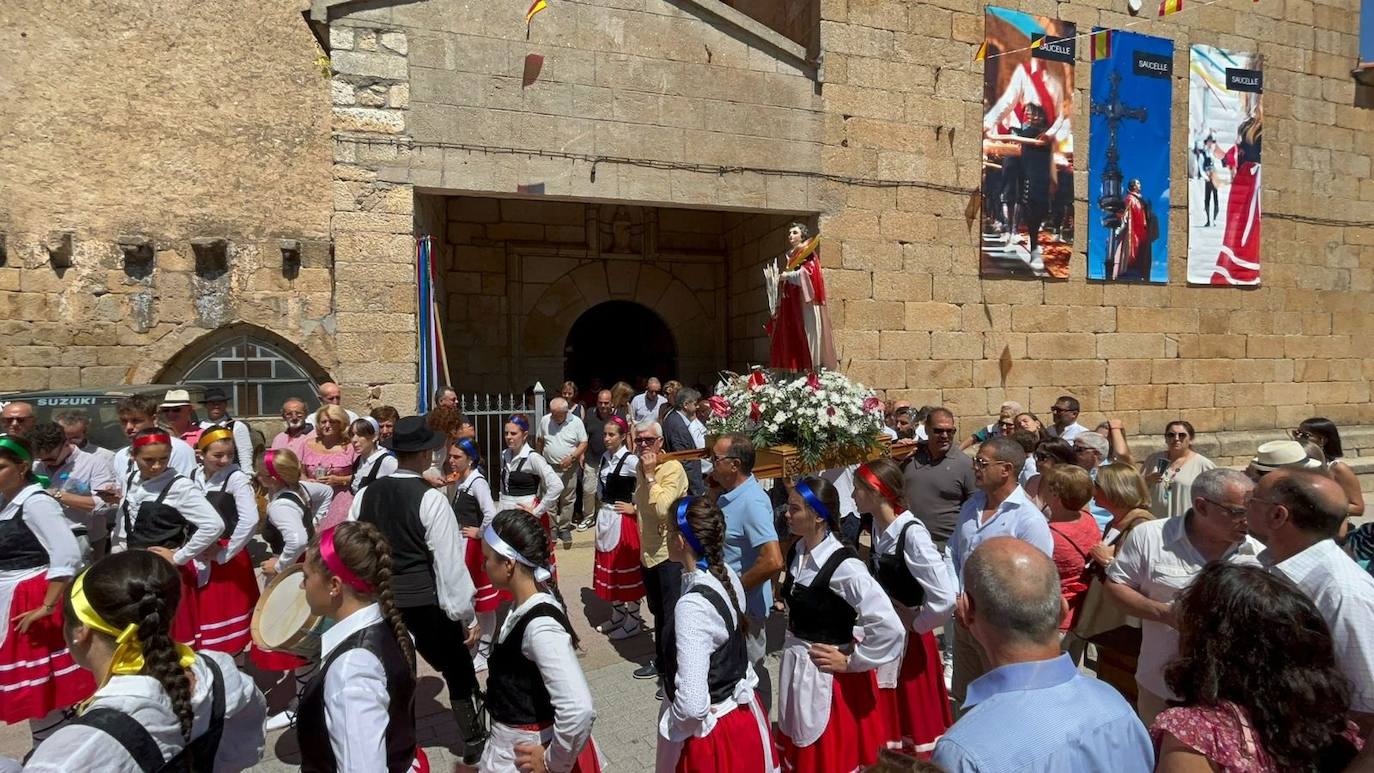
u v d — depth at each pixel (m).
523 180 8.30
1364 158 12.71
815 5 9.56
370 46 7.84
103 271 9.45
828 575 2.98
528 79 8.31
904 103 9.85
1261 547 2.87
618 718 4.47
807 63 9.40
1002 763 1.59
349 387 7.84
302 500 4.59
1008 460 3.69
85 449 5.79
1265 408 12.00
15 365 9.05
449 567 3.58
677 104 8.87
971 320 10.21
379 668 2.21
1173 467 5.84
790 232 8.41
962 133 10.14
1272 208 12.02
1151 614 2.93
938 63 10.01
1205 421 11.57
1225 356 11.73
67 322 9.28
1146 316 11.21
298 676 4.34
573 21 8.47
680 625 2.62
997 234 10.28
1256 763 1.65
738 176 9.11
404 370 7.97
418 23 7.97
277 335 9.96
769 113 9.24
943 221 10.06
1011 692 1.73
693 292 12.62
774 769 2.76
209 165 10.20
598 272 12.16
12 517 3.78
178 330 9.66
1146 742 1.71
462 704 3.72
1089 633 3.64
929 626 3.24
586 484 8.97
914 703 3.33
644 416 9.84
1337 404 12.59
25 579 3.74
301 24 10.66
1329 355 12.52
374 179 7.88
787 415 5.11
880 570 3.46
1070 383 10.75
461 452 5.05
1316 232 12.37
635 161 8.69
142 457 3.97
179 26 10.13
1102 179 10.83
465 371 11.55
